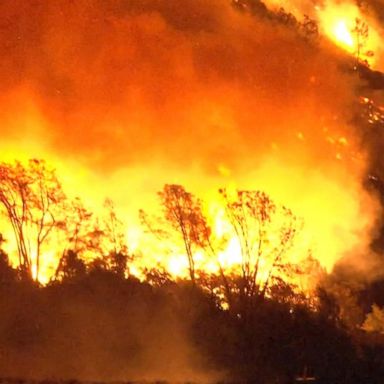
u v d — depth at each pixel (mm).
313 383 55688
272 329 57469
